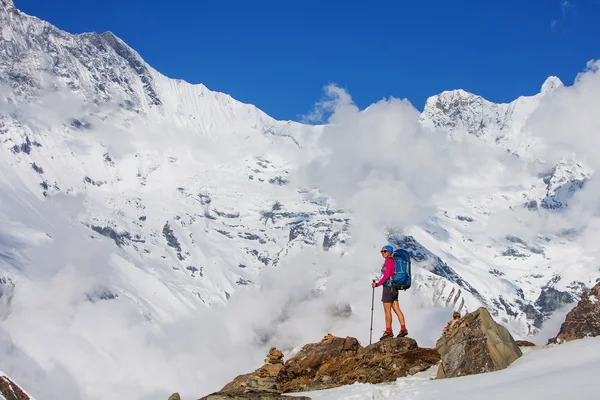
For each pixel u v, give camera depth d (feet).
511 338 69.87
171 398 73.15
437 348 78.18
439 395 60.23
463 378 65.46
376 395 66.54
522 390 54.70
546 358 65.10
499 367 66.18
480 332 69.15
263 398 70.49
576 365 59.52
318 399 69.05
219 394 72.13
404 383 69.26
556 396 50.83
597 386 50.31
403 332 85.05
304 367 91.35
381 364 78.95
